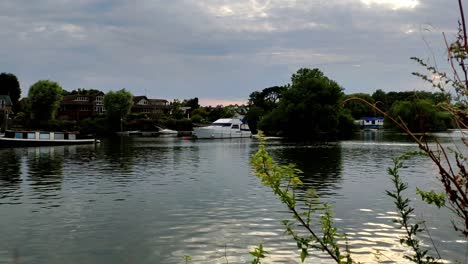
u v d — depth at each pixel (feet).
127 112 387.55
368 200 53.78
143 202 54.19
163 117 423.64
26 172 88.28
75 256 33.14
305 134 291.99
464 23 7.70
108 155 134.21
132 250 34.42
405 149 153.89
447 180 8.45
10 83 429.79
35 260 32.22
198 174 83.46
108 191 63.26
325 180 72.33
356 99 8.98
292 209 10.62
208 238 37.32
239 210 48.49
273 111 301.84
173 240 36.96
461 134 7.87
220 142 222.48
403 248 33.60
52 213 48.08
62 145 189.57
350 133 315.78
